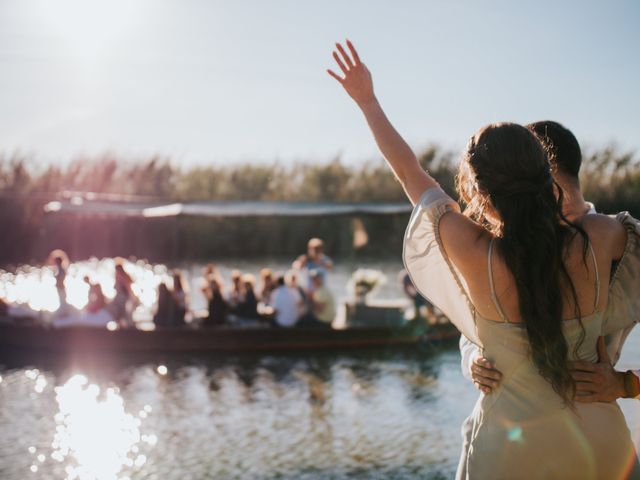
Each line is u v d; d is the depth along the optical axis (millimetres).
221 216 14930
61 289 13148
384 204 16094
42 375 10867
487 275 1889
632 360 8766
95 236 30625
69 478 6320
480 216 2010
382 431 7684
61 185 36156
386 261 28297
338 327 13344
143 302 17750
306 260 14461
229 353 12859
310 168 37969
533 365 1889
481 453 1940
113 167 37031
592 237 1915
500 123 1961
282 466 6629
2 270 25969
